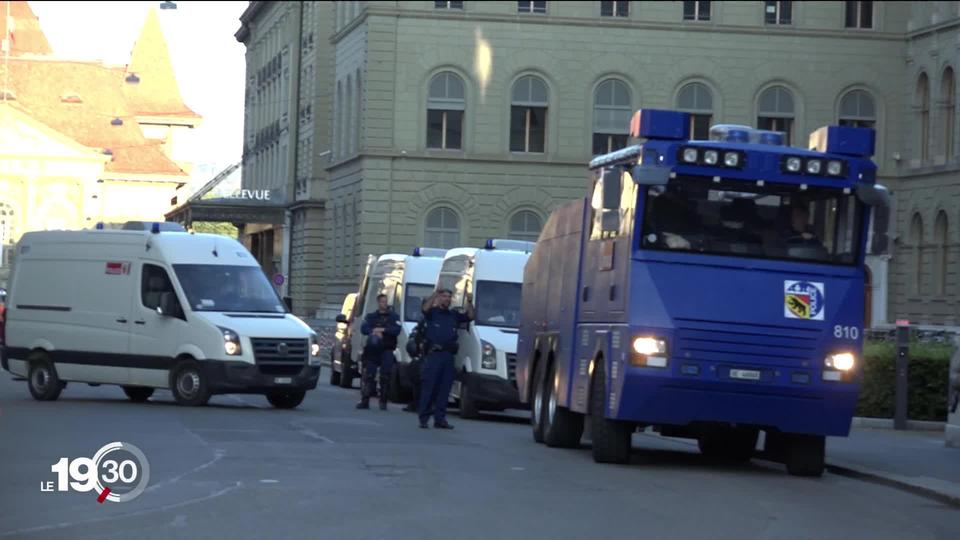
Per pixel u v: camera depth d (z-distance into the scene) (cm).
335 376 3947
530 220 6462
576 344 1983
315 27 8200
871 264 6281
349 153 6894
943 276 5991
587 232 1994
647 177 1727
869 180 1772
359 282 6456
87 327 2723
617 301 1791
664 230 1744
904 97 6406
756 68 6456
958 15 5903
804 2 6438
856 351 1759
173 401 2822
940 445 2256
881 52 6431
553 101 6444
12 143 12262
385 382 2847
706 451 2112
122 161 12862
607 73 6444
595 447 1844
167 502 1319
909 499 1611
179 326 2634
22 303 2808
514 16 6394
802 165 1756
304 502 1334
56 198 12394
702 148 1742
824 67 6444
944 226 6000
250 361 2603
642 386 1727
